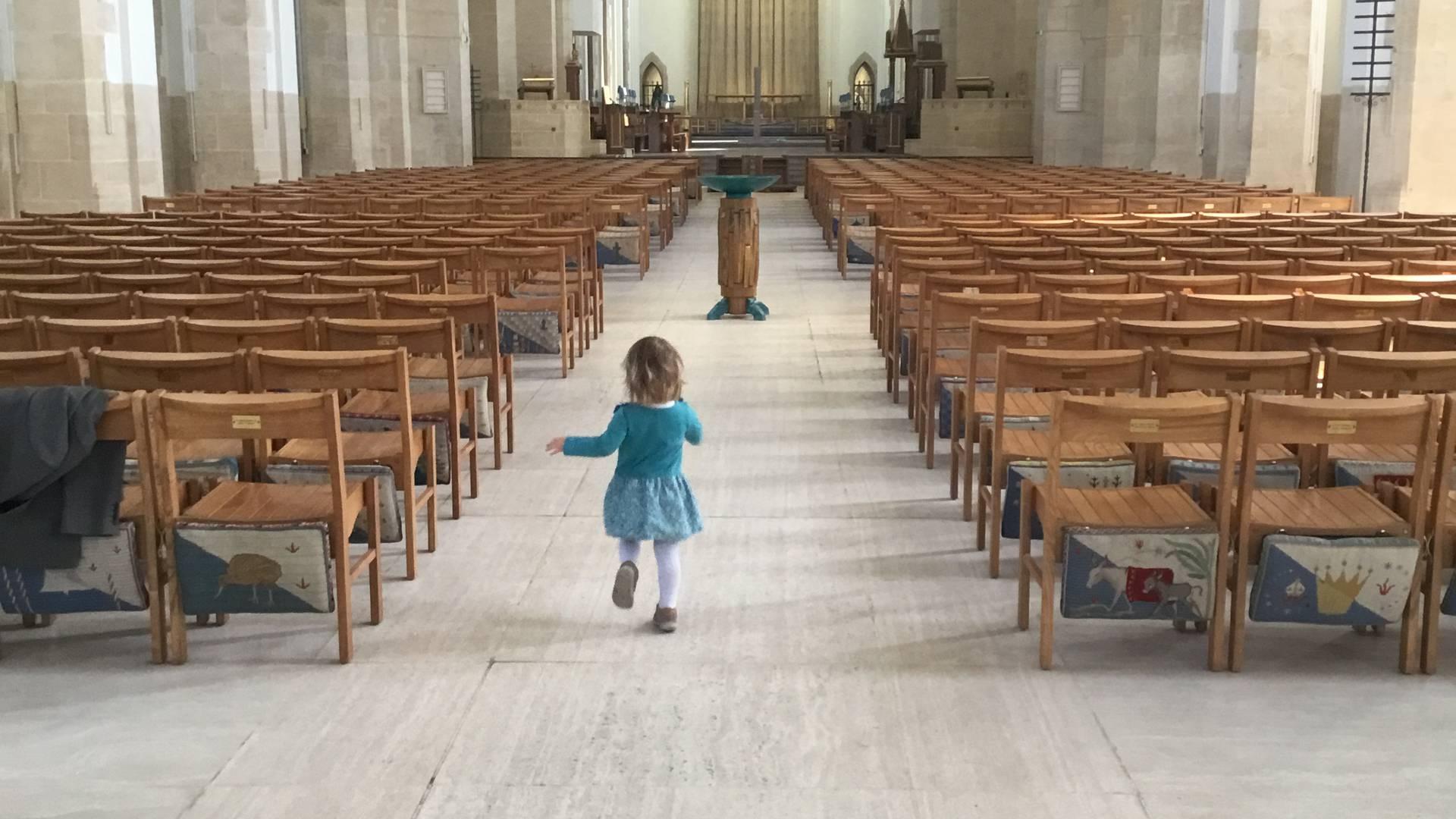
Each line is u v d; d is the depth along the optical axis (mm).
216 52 23781
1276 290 8000
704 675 4781
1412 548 4566
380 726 4379
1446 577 4727
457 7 33500
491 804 3891
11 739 4305
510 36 39438
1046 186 19609
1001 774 4059
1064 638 5117
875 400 9406
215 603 4770
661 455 5121
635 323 12820
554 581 5766
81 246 10242
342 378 5496
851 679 4750
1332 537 4645
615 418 5062
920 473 7516
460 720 4430
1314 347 6156
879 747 4230
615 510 5105
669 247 20500
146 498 4668
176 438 4652
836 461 7777
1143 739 4281
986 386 7246
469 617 5344
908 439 8312
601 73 45156
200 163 24078
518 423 8719
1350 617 4668
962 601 5535
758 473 7508
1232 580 4812
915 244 10586
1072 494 5066
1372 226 12328
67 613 5070
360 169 30406
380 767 4109
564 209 15367
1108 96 31188
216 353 6312
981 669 4832
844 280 16219
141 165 17656
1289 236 11234
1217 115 25969
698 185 31453
